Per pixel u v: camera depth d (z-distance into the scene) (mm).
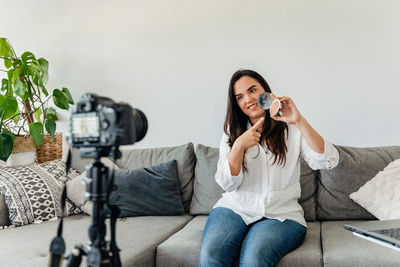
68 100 2627
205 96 2547
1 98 2279
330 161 1544
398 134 2207
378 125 2240
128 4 2695
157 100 2646
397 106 2203
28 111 2744
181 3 2584
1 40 2586
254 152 1657
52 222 1956
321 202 1913
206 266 1328
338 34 2293
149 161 2291
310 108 2352
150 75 2656
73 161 2398
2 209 1915
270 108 1497
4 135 2215
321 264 1345
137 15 2680
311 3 2334
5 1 2982
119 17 2719
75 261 864
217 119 2527
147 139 2672
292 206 1636
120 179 2121
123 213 2045
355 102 2275
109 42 2742
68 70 2844
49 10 2879
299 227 1520
